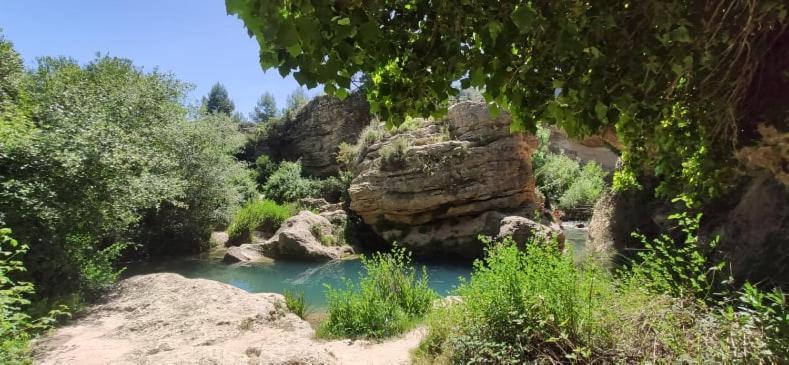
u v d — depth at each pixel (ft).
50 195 24.71
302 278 47.11
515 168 56.39
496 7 5.90
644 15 6.06
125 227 34.24
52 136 26.20
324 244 61.21
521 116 7.30
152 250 56.29
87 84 42.32
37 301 22.95
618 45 6.23
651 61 6.19
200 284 27.37
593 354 11.50
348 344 19.94
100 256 29.01
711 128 9.89
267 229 70.13
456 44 6.42
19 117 27.22
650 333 10.84
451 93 7.25
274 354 14.69
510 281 14.06
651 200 26.84
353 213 69.92
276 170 106.32
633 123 8.77
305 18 4.60
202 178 58.34
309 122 112.98
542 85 6.73
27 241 23.72
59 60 58.44
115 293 27.30
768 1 6.69
